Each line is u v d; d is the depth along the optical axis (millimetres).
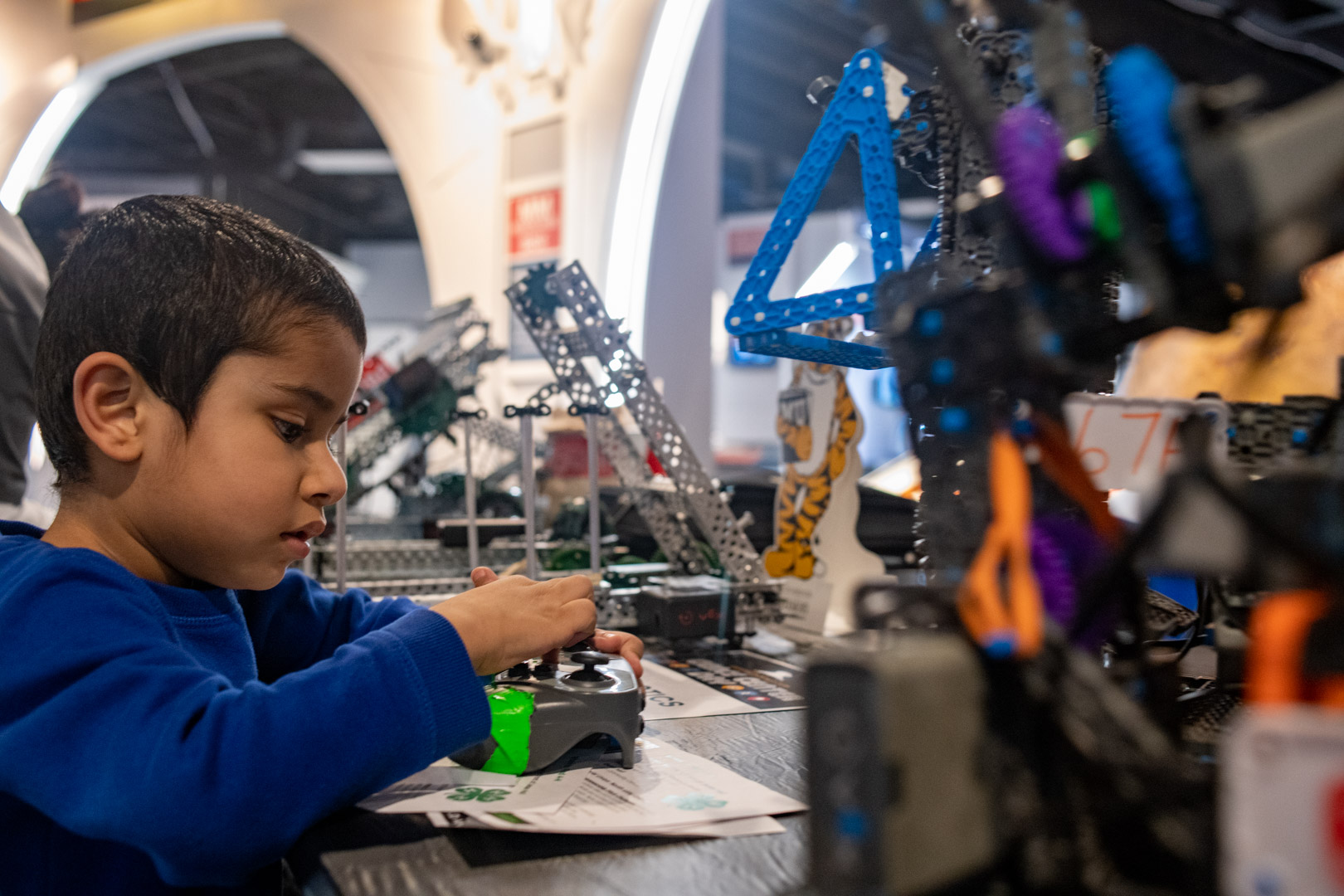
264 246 603
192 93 10078
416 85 6828
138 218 601
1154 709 395
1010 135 333
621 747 629
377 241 14125
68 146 11469
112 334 571
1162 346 1094
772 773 611
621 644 811
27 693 491
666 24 5430
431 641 562
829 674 278
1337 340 751
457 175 6648
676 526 1503
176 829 451
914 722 271
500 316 6375
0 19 7465
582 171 5820
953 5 375
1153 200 296
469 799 549
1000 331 338
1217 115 289
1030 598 312
